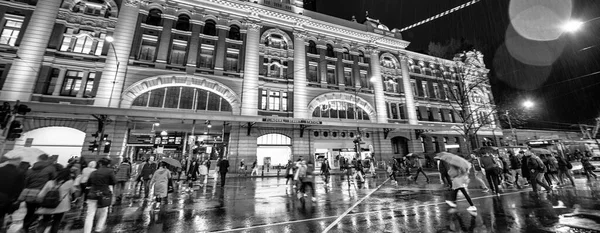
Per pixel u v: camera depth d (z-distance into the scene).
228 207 8.56
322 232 5.61
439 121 31.69
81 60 18.61
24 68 16.88
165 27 21.61
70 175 5.33
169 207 8.63
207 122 19.83
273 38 26.09
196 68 21.59
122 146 17.84
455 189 7.44
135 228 6.21
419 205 8.20
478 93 35.78
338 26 28.66
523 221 5.78
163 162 8.44
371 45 30.39
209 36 22.81
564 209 6.73
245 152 21.22
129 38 20.03
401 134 28.33
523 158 10.70
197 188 13.80
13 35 17.52
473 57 37.31
